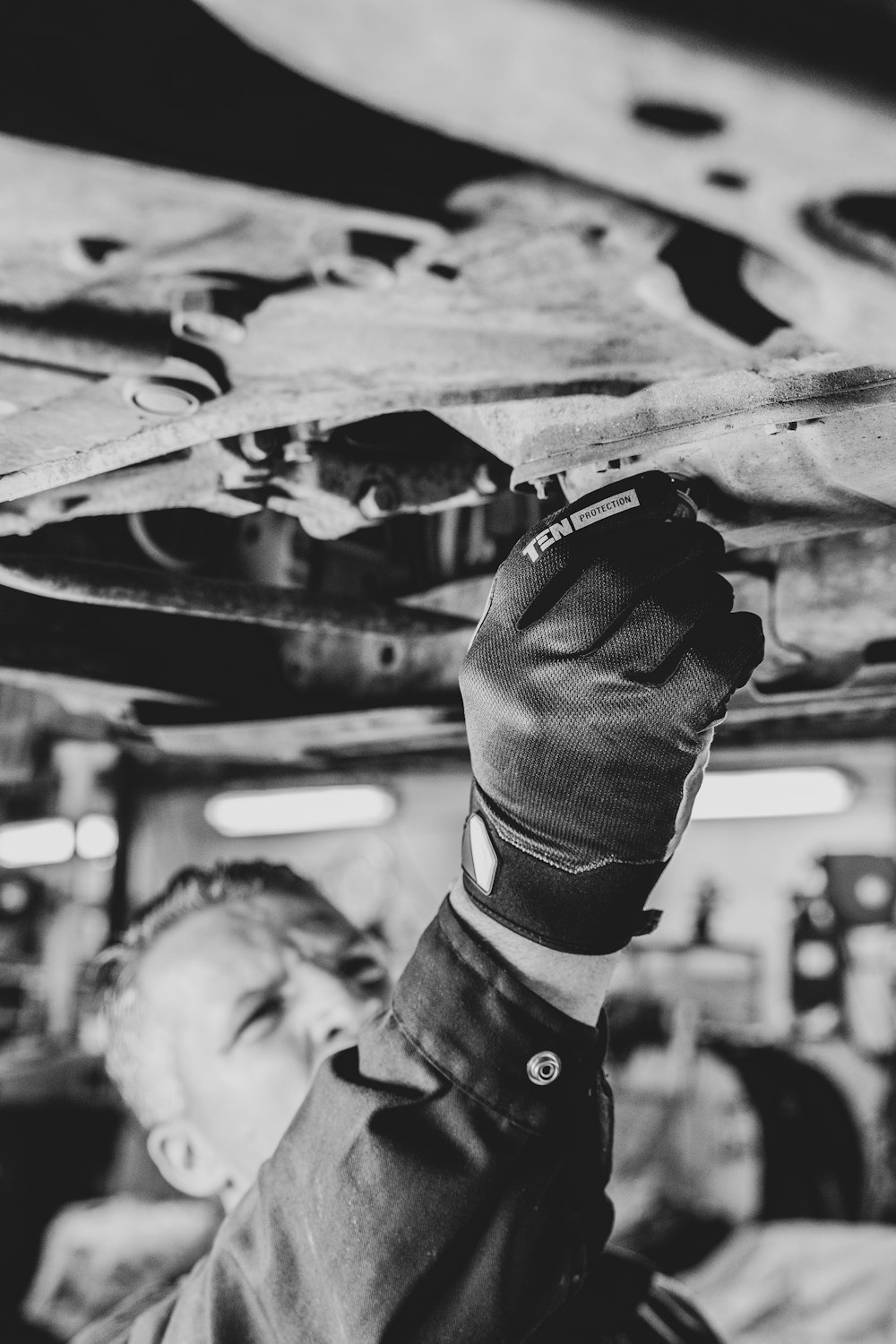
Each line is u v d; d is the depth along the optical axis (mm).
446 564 1273
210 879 1417
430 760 1830
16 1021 4395
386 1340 721
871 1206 3062
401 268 453
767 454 696
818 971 3879
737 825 4270
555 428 720
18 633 1149
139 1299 1399
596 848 695
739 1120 2955
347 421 726
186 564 1192
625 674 651
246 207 420
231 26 354
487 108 357
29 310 491
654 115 345
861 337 438
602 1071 869
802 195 372
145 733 1510
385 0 321
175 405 558
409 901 3848
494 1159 739
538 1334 1068
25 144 385
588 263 446
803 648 1005
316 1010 1306
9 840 4332
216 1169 1374
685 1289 1427
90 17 382
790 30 313
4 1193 4008
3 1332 3354
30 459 650
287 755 1716
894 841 3994
